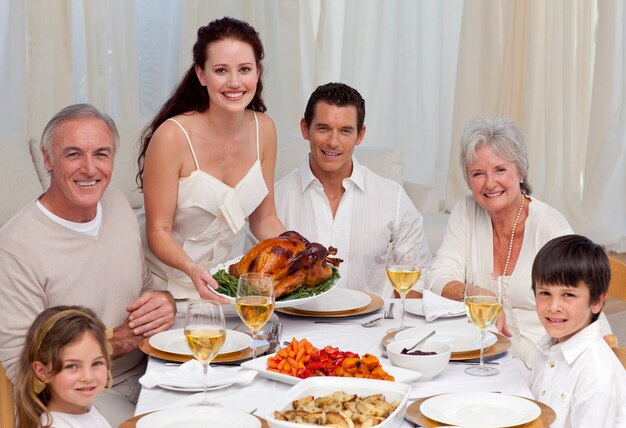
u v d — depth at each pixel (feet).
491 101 21.11
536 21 20.57
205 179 9.48
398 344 7.00
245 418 5.51
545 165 21.03
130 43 19.16
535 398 6.98
